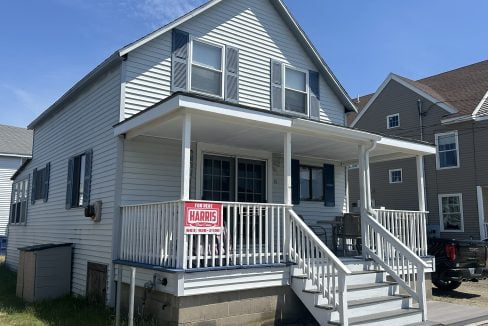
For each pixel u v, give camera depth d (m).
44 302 9.76
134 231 8.28
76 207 11.02
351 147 10.62
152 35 9.58
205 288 6.82
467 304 10.36
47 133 14.41
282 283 7.73
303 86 12.53
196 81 10.35
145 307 7.50
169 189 9.62
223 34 10.98
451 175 22.27
